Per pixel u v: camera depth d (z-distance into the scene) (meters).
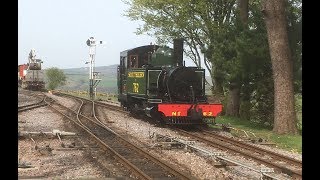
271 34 17.55
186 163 11.13
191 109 18.70
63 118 21.86
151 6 28.41
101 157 11.70
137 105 22.03
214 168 10.66
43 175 9.46
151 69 19.98
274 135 17.02
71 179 9.05
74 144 13.34
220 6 26.64
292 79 17.64
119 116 24.19
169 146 13.62
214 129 19.14
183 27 27.81
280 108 17.42
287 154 13.19
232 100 24.42
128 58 22.95
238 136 16.98
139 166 10.42
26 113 23.62
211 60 24.22
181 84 19.28
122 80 25.36
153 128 18.59
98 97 51.16
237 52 20.31
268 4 17.44
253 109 22.11
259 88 20.53
